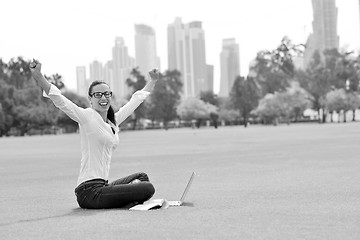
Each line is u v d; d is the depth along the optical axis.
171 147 33.72
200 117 144.00
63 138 71.62
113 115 8.84
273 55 147.00
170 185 12.52
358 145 27.23
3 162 24.28
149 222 7.07
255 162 19.12
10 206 9.66
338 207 8.12
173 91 159.50
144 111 148.00
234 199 9.48
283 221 6.95
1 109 107.75
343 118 136.38
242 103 147.50
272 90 143.25
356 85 134.25
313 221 6.90
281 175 14.10
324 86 132.62
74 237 6.27
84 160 8.57
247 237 5.96
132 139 54.38
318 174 13.95
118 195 8.38
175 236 6.12
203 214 7.68
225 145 33.59
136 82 154.50
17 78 131.62
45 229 6.90
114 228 6.73
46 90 8.02
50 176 16.58
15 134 119.94
